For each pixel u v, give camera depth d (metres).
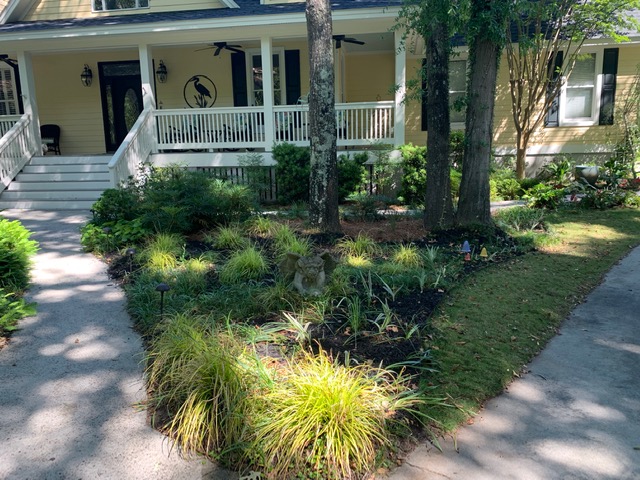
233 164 12.96
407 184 11.89
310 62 8.43
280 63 14.58
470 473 3.00
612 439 3.32
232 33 12.55
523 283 6.22
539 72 13.15
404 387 3.71
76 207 11.84
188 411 3.27
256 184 12.27
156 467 3.04
